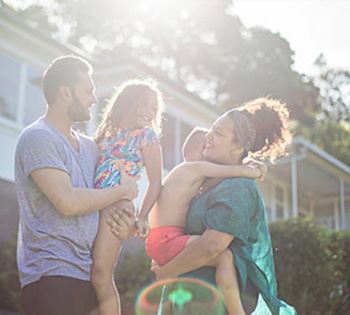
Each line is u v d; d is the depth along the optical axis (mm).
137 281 12484
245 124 3969
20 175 3734
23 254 3715
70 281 3613
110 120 4152
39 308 3570
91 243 3777
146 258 12797
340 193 26969
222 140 4004
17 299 11750
